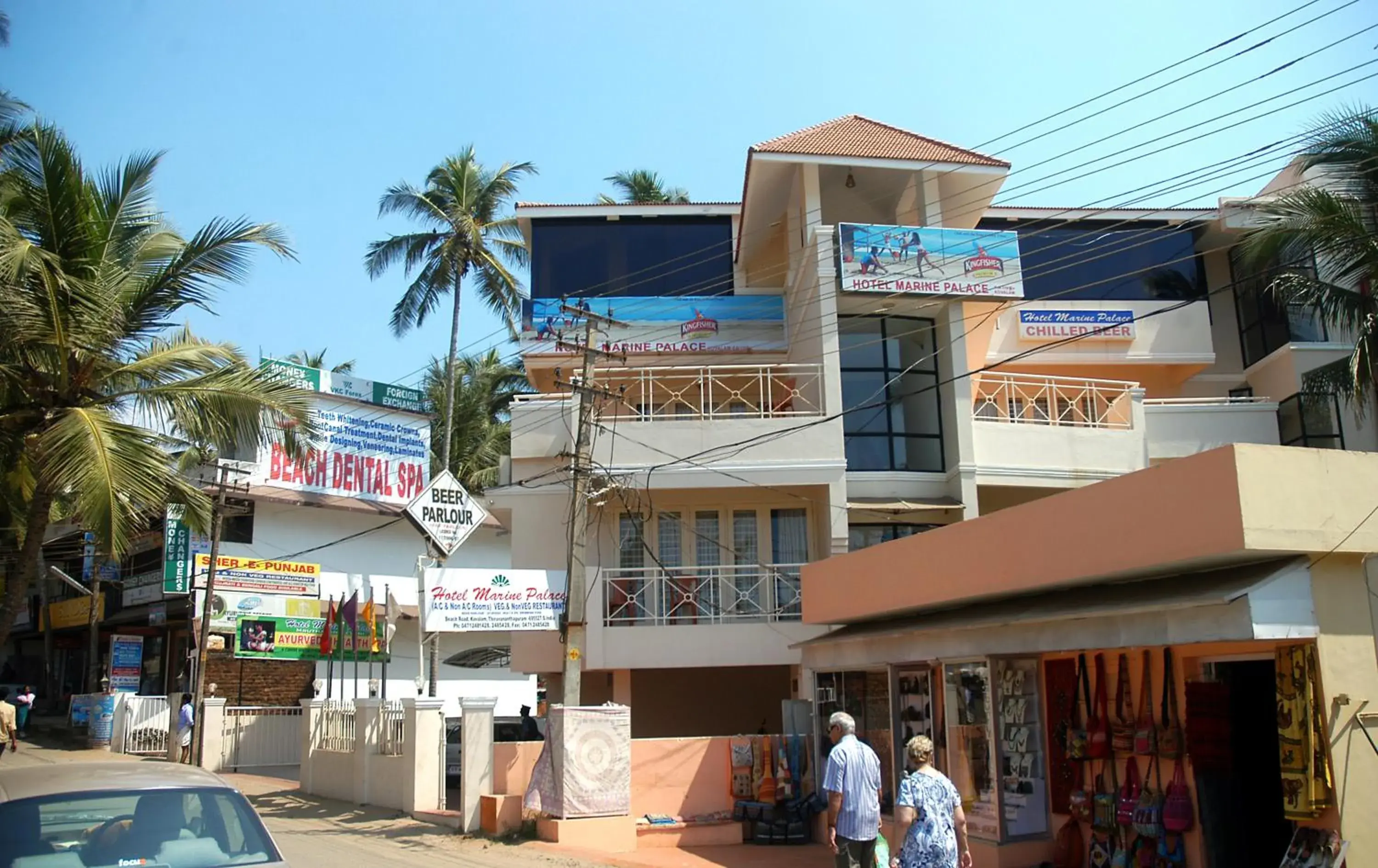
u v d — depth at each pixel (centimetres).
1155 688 1083
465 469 4116
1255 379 2523
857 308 2122
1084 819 1150
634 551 2205
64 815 614
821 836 1523
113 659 2973
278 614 2788
